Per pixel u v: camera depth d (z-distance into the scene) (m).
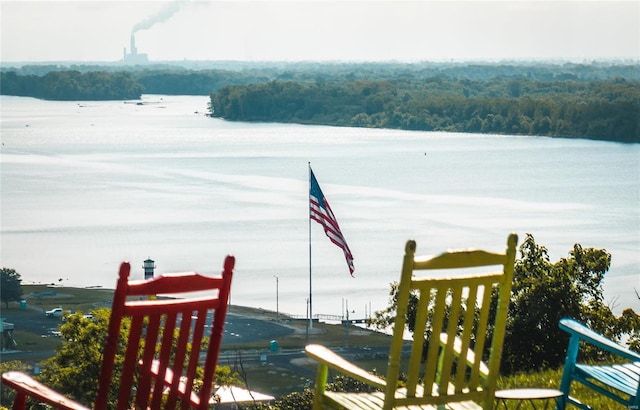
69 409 7.17
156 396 7.35
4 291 159.88
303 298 159.38
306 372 113.62
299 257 189.00
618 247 185.88
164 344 7.32
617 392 12.99
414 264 7.69
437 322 7.96
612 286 147.75
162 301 7.20
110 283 175.25
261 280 172.00
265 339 134.50
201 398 7.49
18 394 7.55
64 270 184.38
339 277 172.00
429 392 8.07
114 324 6.99
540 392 9.27
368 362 115.62
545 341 35.44
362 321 139.62
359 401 8.38
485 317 8.21
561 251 182.50
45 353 126.81
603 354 23.78
